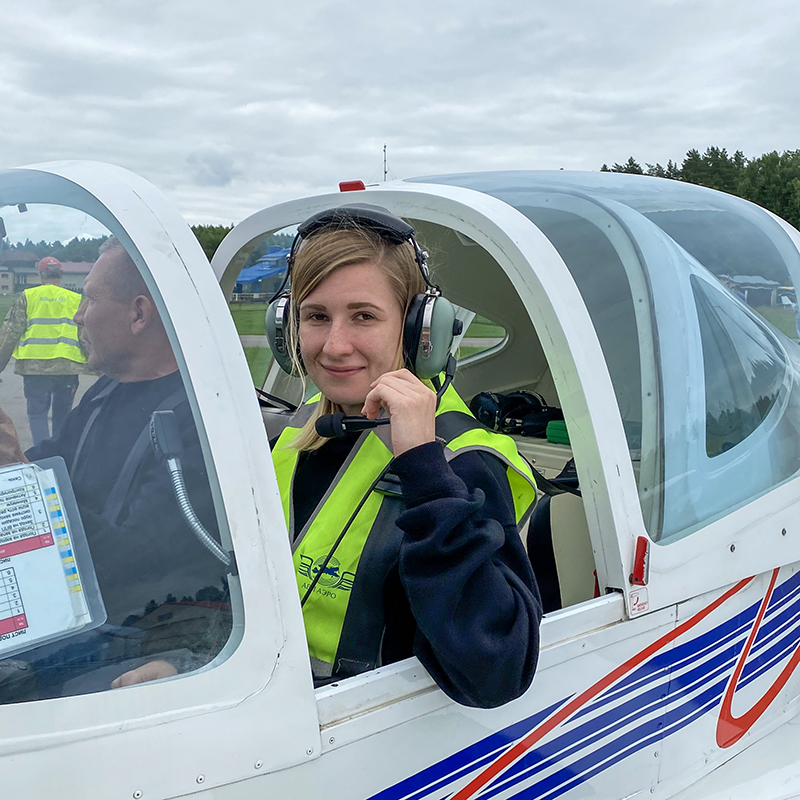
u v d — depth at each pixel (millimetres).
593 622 1198
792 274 1924
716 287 1669
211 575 823
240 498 814
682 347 1475
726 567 1431
